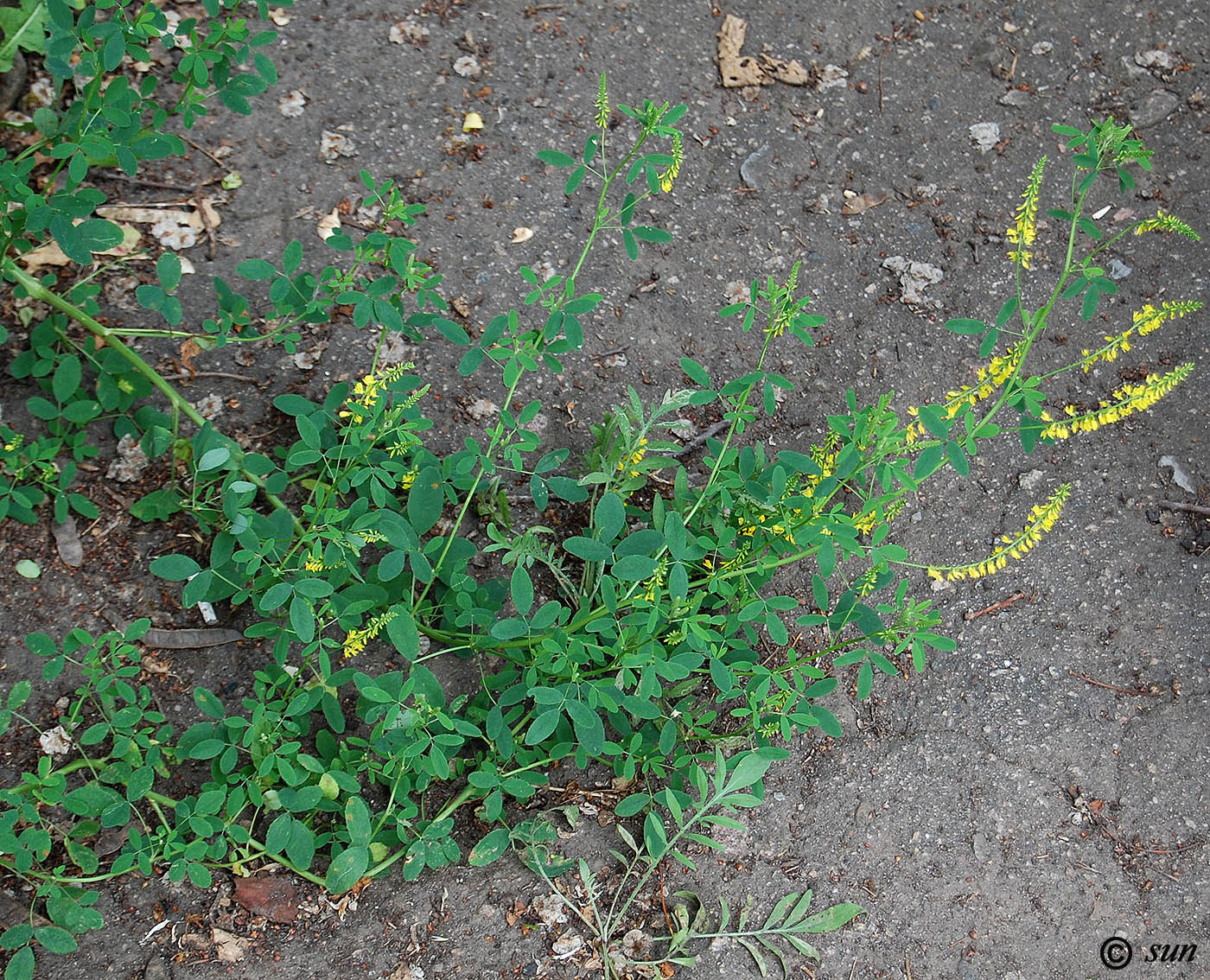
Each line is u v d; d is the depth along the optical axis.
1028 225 0.95
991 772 1.08
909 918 1.04
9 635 1.01
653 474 1.10
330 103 1.15
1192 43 1.25
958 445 0.94
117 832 0.99
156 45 1.13
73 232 0.93
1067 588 1.12
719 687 0.95
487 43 1.18
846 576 1.11
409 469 1.03
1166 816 1.08
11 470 1.00
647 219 1.16
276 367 1.08
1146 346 1.17
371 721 0.95
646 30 1.21
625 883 1.02
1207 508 1.13
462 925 1.00
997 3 1.25
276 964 0.98
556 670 0.95
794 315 0.97
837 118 1.21
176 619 1.03
